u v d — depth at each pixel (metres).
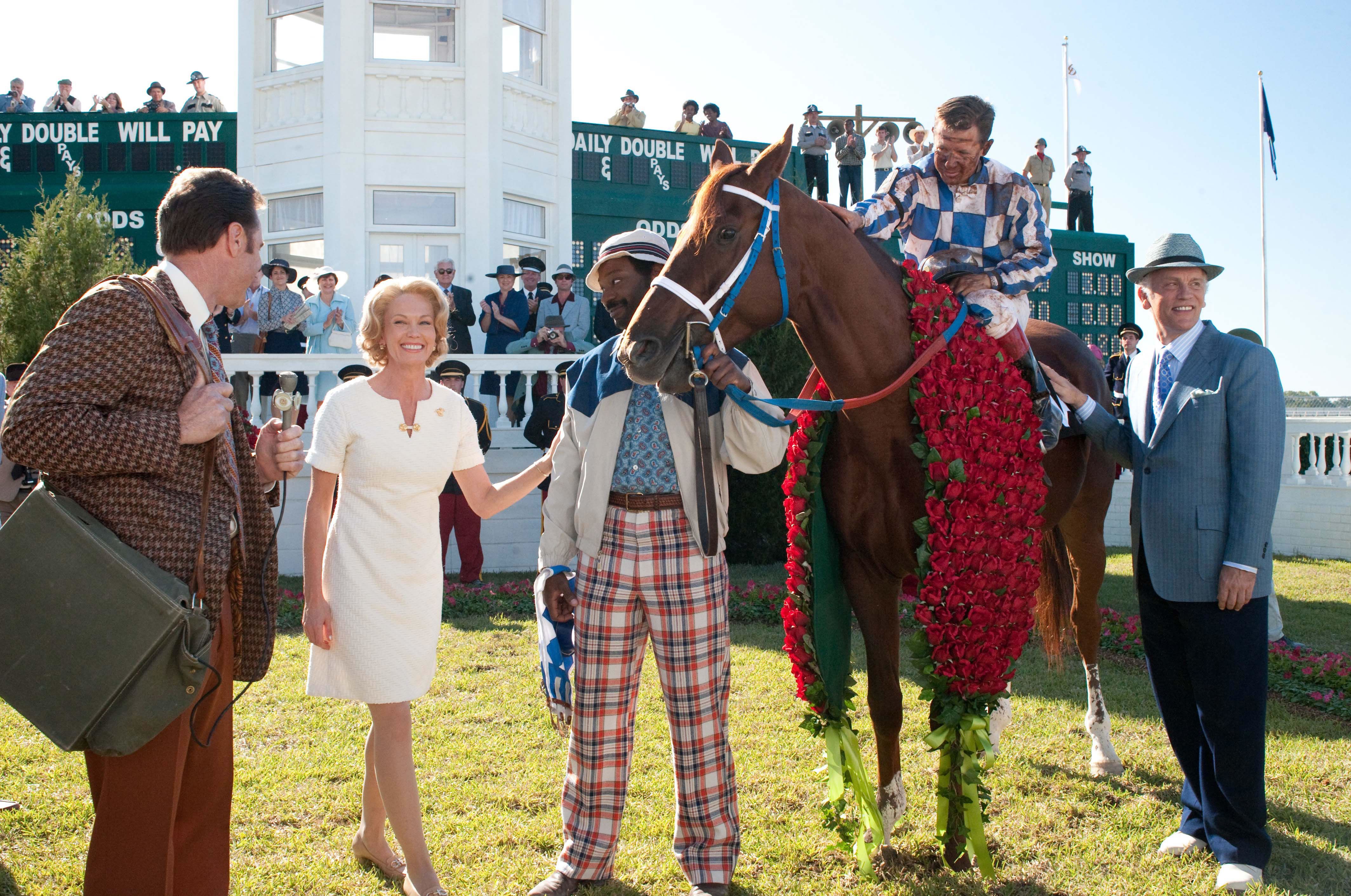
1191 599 3.00
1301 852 3.14
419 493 2.70
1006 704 4.12
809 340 2.85
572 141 12.65
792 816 3.41
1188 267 3.07
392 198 11.49
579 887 2.84
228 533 2.17
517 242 12.06
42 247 10.76
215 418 2.05
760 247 2.61
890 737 3.10
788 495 3.05
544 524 2.98
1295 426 12.11
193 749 2.16
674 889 2.85
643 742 4.12
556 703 2.96
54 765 3.80
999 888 2.91
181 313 2.12
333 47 11.24
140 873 1.99
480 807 3.45
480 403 7.98
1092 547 4.13
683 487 2.70
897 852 3.11
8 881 2.83
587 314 10.01
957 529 2.73
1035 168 16.08
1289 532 12.05
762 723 4.43
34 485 5.52
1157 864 3.06
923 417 2.80
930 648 2.82
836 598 3.11
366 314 2.73
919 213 3.23
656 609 2.76
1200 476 3.02
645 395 2.79
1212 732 2.97
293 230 11.67
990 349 2.93
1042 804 3.56
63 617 1.91
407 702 2.71
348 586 2.64
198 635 1.96
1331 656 5.41
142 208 12.95
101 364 1.95
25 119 12.97
